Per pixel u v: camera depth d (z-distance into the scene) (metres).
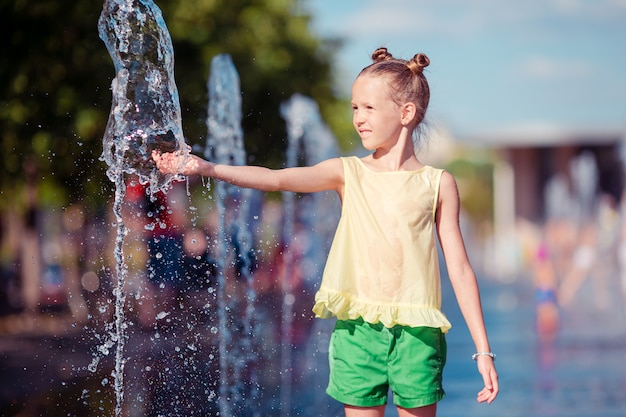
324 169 3.90
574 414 7.68
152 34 4.52
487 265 57.00
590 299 23.03
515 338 14.31
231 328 12.28
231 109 10.59
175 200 14.38
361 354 3.76
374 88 3.89
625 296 17.09
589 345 13.15
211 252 13.48
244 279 13.83
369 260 3.81
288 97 20.30
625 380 9.63
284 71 21.44
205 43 16.44
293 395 8.43
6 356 11.48
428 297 3.79
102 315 14.71
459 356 11.92
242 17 19.48
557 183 53.31
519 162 54.03
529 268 46.59
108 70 13.73
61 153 14.12
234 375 9.20
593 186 50.25
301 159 17.66
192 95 15.47
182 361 9.77
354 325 3.80
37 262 17.91
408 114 3.92
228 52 17.64
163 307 13.25
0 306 17.78
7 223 21.56
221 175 3.77
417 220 3.83
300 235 16.70
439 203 3.92
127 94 4.46
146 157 4.43
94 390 8.25
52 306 19.00
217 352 10.33
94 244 16.45
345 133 28.69
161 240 13.66
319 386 9.08
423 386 3.72
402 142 3.94
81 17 13.58
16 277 19.31
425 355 3.75
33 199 17.39
